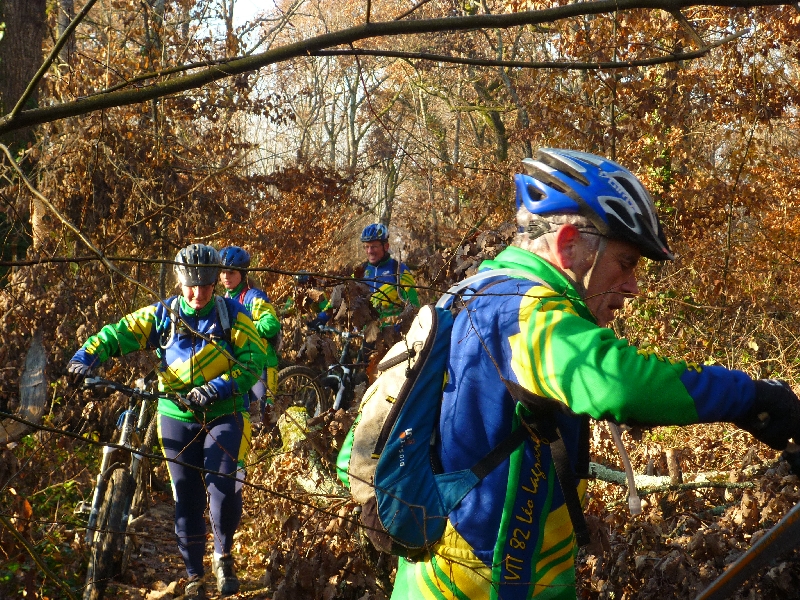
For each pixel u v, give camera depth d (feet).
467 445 6.19
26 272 21.86
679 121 32.27
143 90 8.19
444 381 6.39
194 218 32.09
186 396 14.58
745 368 22.18
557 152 6.44
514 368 5.83
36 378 20.22
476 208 38.34
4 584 13.56
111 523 14.84
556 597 6.26
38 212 22.61
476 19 8.09
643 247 6.19
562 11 8.19
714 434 15.58
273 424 15.55
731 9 30.01
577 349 5.47
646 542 10.81
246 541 18.03
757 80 31.30
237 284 21.58
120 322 15.17
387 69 60.64
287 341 26.02
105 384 14.66
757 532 10.48
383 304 15.05
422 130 61.21
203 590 15.19
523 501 6.14
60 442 18.10
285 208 37.06
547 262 6.31
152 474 21.04
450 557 6.18
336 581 12.18
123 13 34.83
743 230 37.06
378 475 6.29
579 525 6.10
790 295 31.37
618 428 6.79
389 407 6.57
